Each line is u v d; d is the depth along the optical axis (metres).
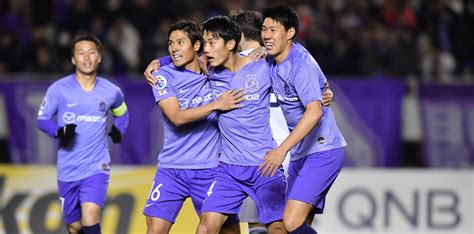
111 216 36.00
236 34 22.00
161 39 47.78
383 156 42.97
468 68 48.72
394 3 51.03
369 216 38.19
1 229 36.09
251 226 25.70
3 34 48.47
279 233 22.80
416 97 43.69
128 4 49.59
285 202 23.17
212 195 22.47
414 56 47.12
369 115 42.91
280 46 21.75
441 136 43.69
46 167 37.06
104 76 43.97
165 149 23.45
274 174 21.56
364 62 47.25
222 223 22.55
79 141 26.84
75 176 26.84
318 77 21.92
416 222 38.53
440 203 38.81
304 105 21.42
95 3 49.78
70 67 46.25
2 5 50.91
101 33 48.25
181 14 49.97
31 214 36.31
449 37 49.94
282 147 21.06
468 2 51.44
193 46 22.61
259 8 50.72
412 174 38.84
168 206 23.41
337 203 38.03
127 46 47.94
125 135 42.19
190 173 23.28
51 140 42.41
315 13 50.91
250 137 22.28
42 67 46.09
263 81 22.22
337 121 42.84
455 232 38.72
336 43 47.94
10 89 42.38
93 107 27.09
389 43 47.34
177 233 34.62
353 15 50.59
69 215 27.48
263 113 22.36
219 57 21.88
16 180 36.66
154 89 22.75
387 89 42.94
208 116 23.02
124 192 36.41
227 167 22.58
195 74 22.81
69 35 48.38
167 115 22.58
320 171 22.36
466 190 39.03
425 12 51.09
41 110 27.12
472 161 43.62
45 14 51.06
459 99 43.69
